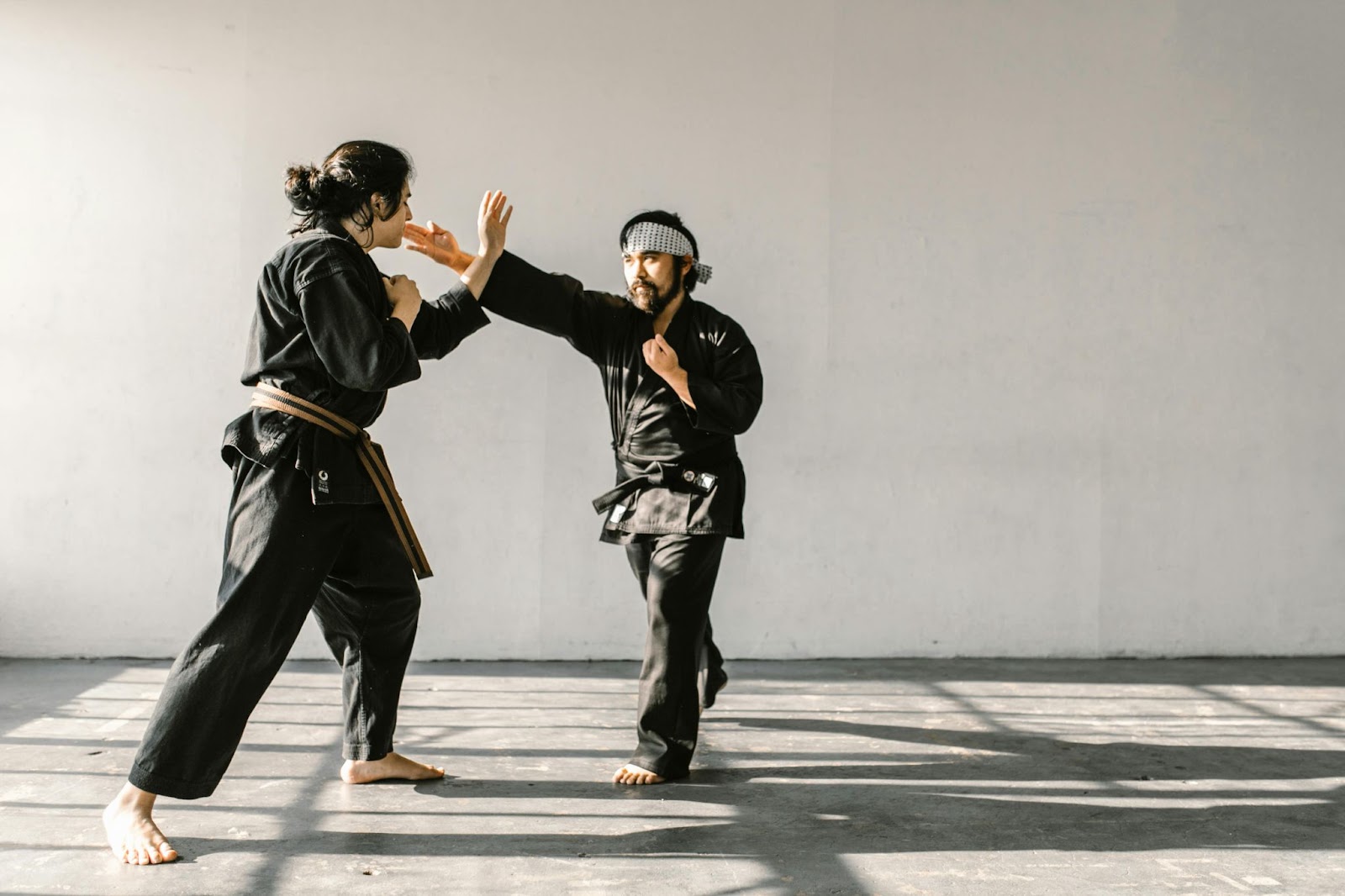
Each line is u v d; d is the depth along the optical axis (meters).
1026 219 4.76
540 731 3.31
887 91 4.70
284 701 3.67
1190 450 4.82
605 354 2.93
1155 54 4.82
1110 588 4.77
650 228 2.83
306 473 2.24
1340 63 4.89
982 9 4.74
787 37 4.66
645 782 2.74
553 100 4.57
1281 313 4.88
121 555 4.40
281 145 4.46
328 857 2.17
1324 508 4.88
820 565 4.66
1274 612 4.85
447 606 4.51
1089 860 2.22
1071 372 4.77
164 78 4.42
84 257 4.39
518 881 2.06
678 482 2.81
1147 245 4.81
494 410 4.53
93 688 3.83
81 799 2.53
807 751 3.11
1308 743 3.26
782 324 4.66
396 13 4.51
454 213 4.54
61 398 4.38
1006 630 4.73
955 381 4.72
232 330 4.44
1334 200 4.85
